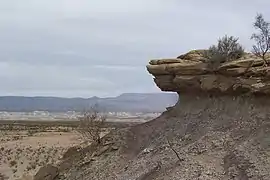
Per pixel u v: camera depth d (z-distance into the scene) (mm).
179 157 20875
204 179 18328
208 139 21312
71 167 28500
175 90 26750
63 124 122625
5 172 44969
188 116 25109
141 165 22781
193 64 24547
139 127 27891
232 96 22984
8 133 86250
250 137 19656
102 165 26000
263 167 17391
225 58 23688
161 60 26688
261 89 20641
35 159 51594
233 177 17828
